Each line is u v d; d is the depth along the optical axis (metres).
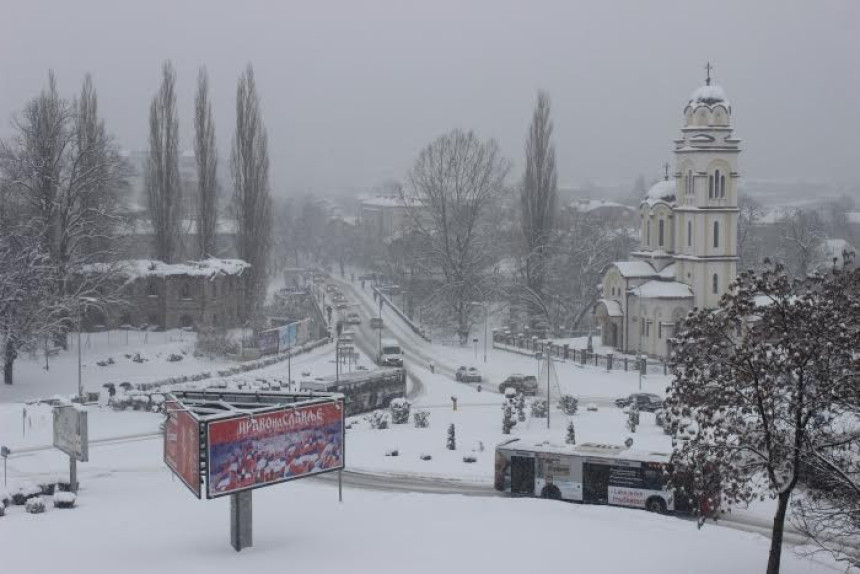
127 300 97.31
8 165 88.56
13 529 38.44
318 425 36.25
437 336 112.38
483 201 111.44
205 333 93.00
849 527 36.31
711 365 31.48
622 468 43.47
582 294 117.25
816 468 31.03
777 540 30.88
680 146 89.88
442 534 37.00
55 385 79.00
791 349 29.83
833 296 30.33
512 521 39.12
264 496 44.81
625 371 85.81
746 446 31.77
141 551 34.91
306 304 139.12
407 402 66.81
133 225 107.38
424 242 116.56
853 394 29.81
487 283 110.06
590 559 33.62
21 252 78.12
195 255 129.12
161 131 105.81
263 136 107.69
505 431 60.72
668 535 37.25
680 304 87.25
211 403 36.62
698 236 87.44
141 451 56.22
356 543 35.78
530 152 110.56
